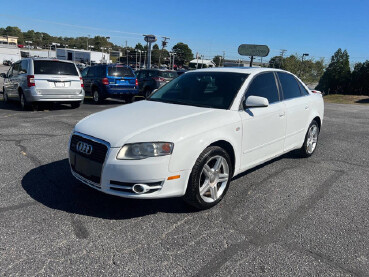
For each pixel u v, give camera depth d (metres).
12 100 12.15
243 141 3.79
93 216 3.21
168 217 3.26
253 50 25.94
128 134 3.09
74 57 71.00
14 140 5.98
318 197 3.90
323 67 69.06
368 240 2.93
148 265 2.47
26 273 2.32
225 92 4.02
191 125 3.27
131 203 3.55
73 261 2.48
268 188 4.14
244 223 3.19
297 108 4.88
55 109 10.68
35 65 9.59
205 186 3.39
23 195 3.62
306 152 5.49
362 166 5.28
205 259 2.57
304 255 2.67
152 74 15.99
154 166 2.96
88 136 3.28
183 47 124.12
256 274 2.41
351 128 9.34
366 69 38.91
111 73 12.78
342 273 2.46
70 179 4.16
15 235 2.80
